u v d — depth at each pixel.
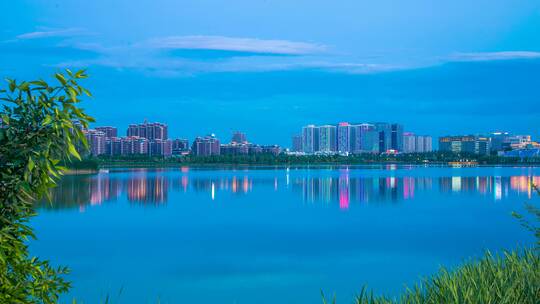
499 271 7.27
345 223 56.62
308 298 23.44
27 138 3.71
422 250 38.47
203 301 23.25
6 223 3.76
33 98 3.74
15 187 3.68
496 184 122.50
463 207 72.25
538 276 7.01
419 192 99.12
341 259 34.97
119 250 39.31
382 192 100.19
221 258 35.69
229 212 68.12
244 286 26.36
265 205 76.88
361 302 6.82
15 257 3.79
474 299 6.37
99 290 25.31
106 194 91.75
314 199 85.81
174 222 57.81
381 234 47.47
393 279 27.56
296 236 47.09
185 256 36.62
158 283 27.23
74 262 34.06
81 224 54.72
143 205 75.56
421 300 6.88
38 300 4.01
